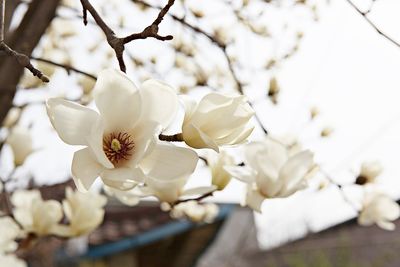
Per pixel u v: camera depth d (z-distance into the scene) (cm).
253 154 77
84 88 130
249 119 64
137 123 61
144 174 60
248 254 657
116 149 60
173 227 388
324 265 488
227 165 79
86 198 102
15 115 148
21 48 133
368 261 507
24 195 103
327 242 548
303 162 77
